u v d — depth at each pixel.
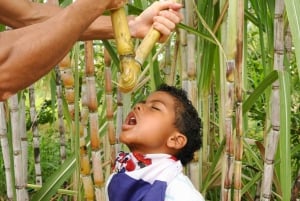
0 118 1.26
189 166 1.10
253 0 1.06
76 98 1.00
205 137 1.18
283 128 0.88
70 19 0.61
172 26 0.79
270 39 1.03
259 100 1.80
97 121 1.09
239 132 0.90
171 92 0.98
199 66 1.09
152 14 0.87
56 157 2.23
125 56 0.68
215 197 1.58
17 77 0.61
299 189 1.23
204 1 0.99
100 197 1.12
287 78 0.90
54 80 1.45
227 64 0.84
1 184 2.01
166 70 1.25
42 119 2.17
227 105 0.88
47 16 0.86
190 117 0.98
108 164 1.27
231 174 0.93
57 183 1.12
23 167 1.42
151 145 0.95
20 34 0.62
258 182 1.42
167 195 0.91
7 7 0.85
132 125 0.96
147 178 0.93
